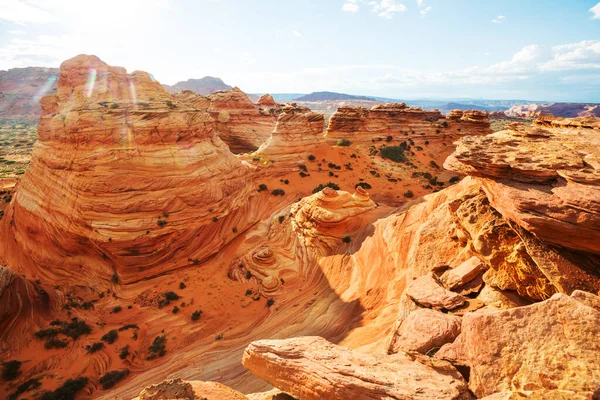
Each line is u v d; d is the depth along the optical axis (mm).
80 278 28141
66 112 31234
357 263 26641
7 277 21328
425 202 26375
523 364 7285
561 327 7414
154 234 28547
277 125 54219
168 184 30359
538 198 11109
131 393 17156
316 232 31609
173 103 34594
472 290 14609
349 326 20469
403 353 9602
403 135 71875
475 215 15414
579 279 10422
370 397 7742
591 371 6453
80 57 34312
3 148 93000
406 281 20562
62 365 18906
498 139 14539
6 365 18250
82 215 27625
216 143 38938
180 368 18906
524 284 12438
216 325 22891
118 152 29016
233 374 17953
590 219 9750
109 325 22844
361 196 34812
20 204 31578
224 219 34031
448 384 7785
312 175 49969
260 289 26953
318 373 8789
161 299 25469
